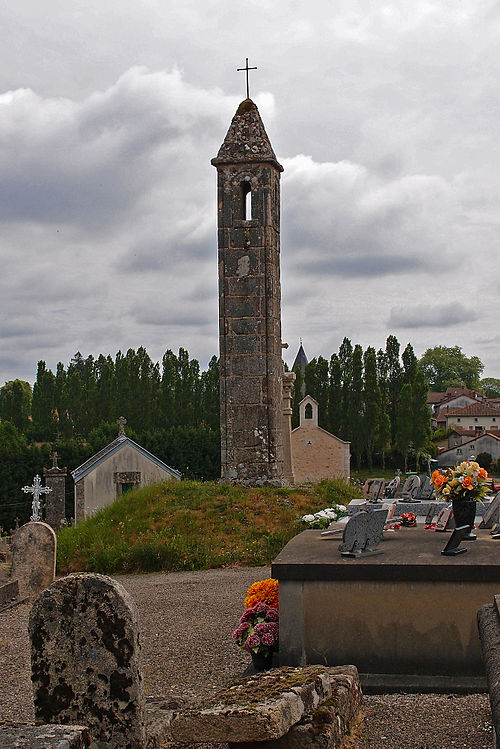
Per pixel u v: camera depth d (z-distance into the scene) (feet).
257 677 20.56
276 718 17.19
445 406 339.98
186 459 176.14
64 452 168.45
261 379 65.21
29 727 14.07
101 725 18.61
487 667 17.71
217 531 55.52
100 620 18.67
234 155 65.72
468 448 236.22
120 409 219.82
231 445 65.36
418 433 207.41
